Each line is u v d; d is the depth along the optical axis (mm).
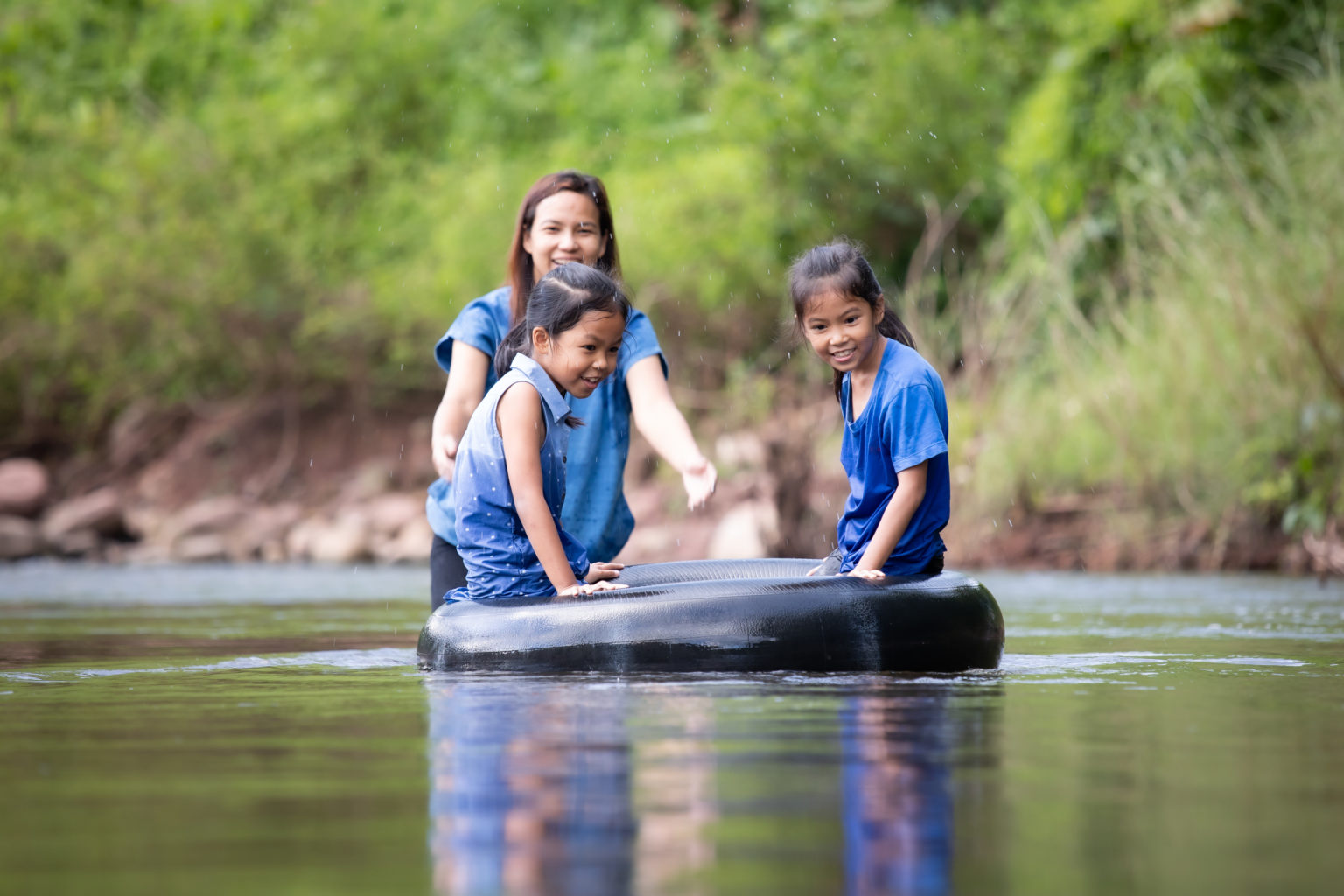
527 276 12578
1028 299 31281
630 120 44125
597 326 10570
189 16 49875
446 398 12266
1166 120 31906
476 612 10195
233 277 41188
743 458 33094
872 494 11031
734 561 12086
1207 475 26156
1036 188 34031
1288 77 30375
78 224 42594
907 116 38312
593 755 6137
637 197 38406
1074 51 34375
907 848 4539
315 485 41312
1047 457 28469
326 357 41688
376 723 7172
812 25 41562
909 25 40656
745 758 6051
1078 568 27156
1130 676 9500
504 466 10773
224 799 5297
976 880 4188
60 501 42719
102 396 43281
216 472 41938
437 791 5402
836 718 7227
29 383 43844
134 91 48906
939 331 32312
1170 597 18953
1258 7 31016
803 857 4434
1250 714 7461
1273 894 4043
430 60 46250
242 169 42875
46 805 5215
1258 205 26578
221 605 19172
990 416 29578
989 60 39375
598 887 4105
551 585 10844
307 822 4902
